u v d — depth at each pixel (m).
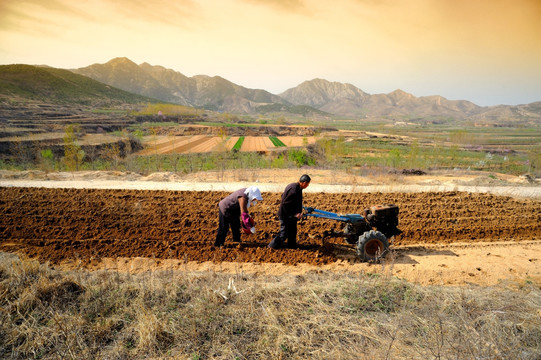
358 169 21.98
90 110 164.88
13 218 7.42
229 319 3.69
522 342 3.44
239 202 5.64
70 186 11.15
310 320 3.72
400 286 4.60
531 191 11.93
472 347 3.29
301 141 87.81
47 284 4.10
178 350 3.20
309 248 6.30
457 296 4.34
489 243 6.88
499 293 4.57
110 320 3.58
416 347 3.29
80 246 6.07
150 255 5.79
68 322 3.47
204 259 5.69
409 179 17.91
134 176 14.12
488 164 45.66
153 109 193.75
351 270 5.40
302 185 5.71
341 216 6.01
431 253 6.31
